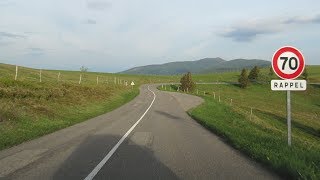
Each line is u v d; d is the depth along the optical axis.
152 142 13.62
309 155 9.97
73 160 10.12
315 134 46.78
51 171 8.80
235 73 179.12
